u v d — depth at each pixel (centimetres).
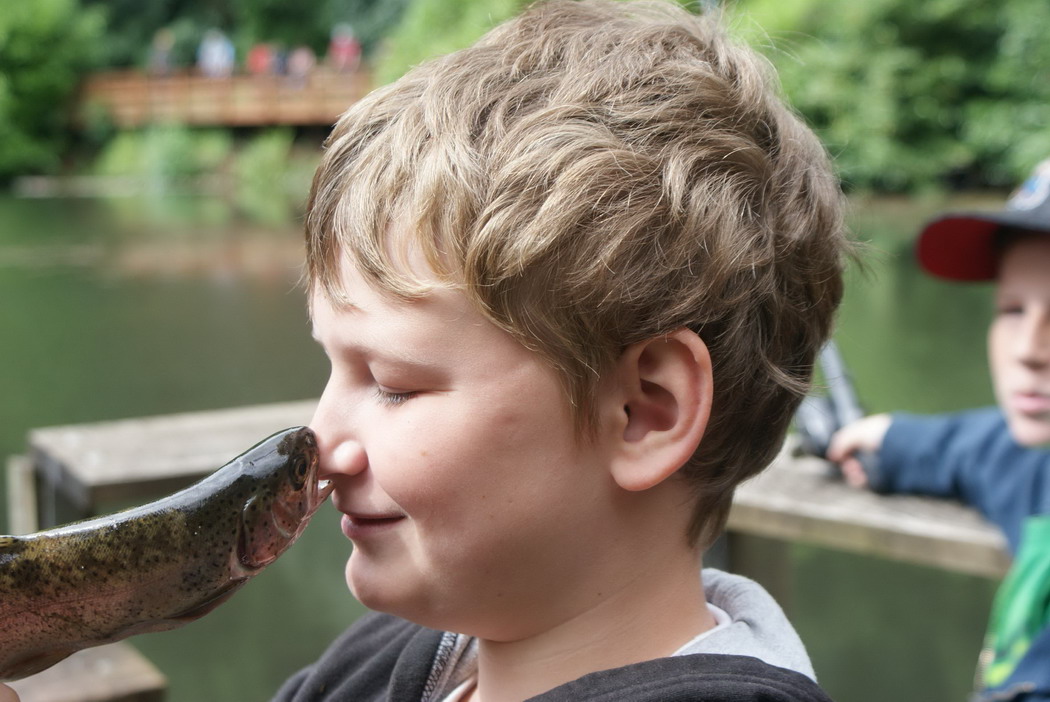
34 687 229
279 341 900
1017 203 209
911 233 1157
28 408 714
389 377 81
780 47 126
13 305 1076
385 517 84
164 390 756
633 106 83
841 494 243
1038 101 1675
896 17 1680
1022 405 203
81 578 82
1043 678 176
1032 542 193
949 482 231
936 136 1678
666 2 103
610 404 81
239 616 396
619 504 84
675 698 79
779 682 81
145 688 232
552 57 89
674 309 80
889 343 712
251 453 84
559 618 86
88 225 1730
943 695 342
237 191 2514
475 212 77
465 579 82
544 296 77
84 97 3106
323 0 3488
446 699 100
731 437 88
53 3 3062
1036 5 1689
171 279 1204
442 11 2072
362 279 81
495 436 79
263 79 2998
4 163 2836
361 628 114
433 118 81
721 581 102
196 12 3672
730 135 86
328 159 87
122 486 254
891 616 407
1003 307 209
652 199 79
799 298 90
